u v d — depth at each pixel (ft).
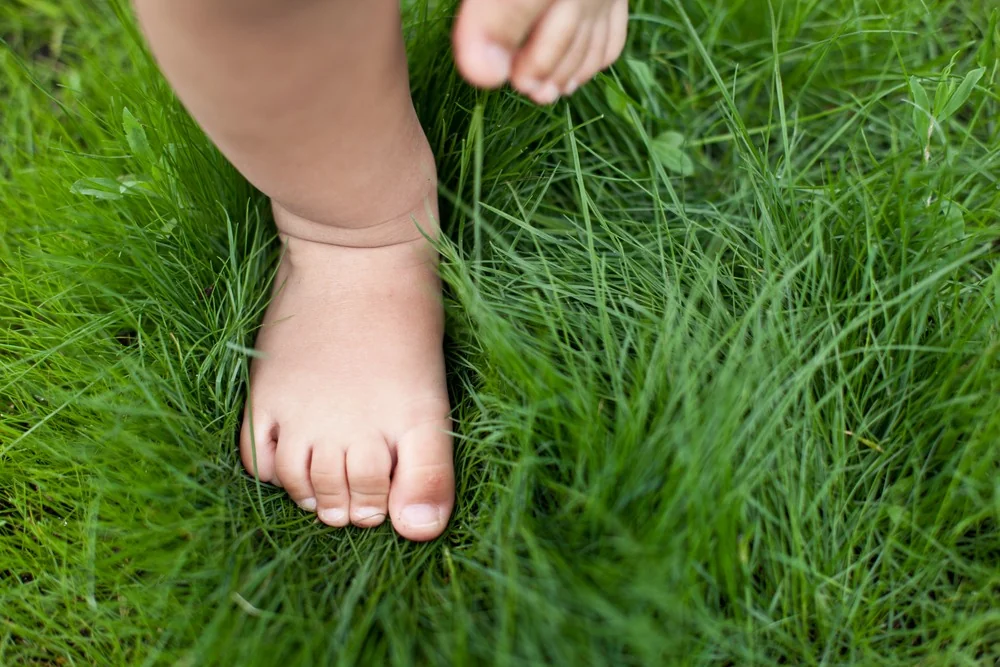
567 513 1.01
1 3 1.41
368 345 1.12
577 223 1.22
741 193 1.20
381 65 0.98
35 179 1.25
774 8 1.33
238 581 1.04
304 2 0.90
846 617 1.01
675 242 1.19
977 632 1.01
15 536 1.10
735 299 1.14
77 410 1.12
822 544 1.03
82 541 1.07
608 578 0.95
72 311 1.17
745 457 1.00
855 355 1.10
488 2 0.92
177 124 1.20
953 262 1.09
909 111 1.22
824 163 1.28
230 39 0.91
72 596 1.06
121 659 1.03
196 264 1.17
